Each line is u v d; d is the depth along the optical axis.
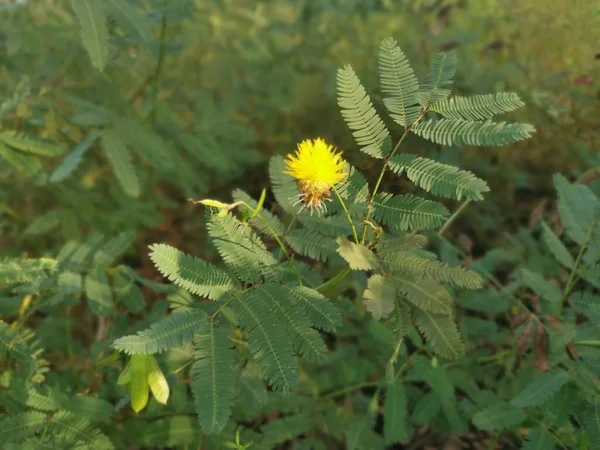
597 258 0.26
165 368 0.22
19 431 0.22
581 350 0.24
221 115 0.42
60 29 0.39
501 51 0.42
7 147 0.30
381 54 0.19
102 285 0.26
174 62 0.43
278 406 0.28
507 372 0.28
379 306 0.18
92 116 0.32
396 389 0.26
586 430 0.21
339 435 0.28
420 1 0.45
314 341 0.18
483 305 0.28
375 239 0.20
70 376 0.28
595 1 0.38
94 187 0.38
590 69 0.36
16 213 0.37
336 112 0.42
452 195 0.18
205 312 0.19
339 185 0.19
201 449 0.25
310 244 0.22
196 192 0.42
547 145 0.39
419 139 0.31
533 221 0.31
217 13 0.48
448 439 0.29
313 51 0.45
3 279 0.24
